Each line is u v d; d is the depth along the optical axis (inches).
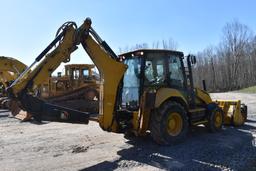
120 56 306.7
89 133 351.6
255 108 637.3
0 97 675.4
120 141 302.2
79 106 565.6
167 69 297.3
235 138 307.6
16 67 638.5
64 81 629.3
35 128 398.9
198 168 214.5
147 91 274.1
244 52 2278.5
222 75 2300.7
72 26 257.8
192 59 321.1
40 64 244.1
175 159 237.1
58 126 412.5
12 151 275.0
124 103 290.7
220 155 245.4
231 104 382.6
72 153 264.2
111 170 216.4
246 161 229.6
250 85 2182.6
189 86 320.8
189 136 317.1
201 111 323.9
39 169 222.2
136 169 216.5
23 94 235.3
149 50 286.7
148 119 272.7
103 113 268.8
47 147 287.9
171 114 278.4
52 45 249.8
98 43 270.8
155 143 285.1
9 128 400.5
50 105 240.2
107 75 270.5
